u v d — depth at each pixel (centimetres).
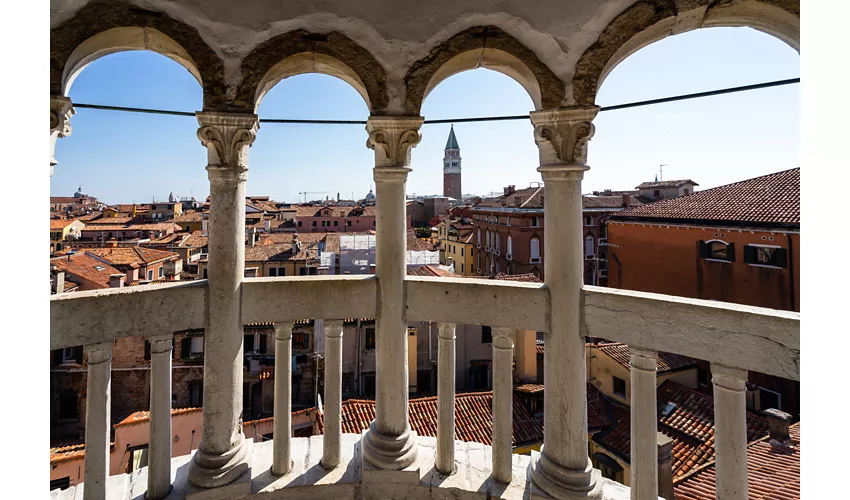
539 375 2089
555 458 338
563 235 338
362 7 355
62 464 1303
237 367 354
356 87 383
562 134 338
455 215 8138
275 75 379
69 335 299
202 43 337
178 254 3566
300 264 3206
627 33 334
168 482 340
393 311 365
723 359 289
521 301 346
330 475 364
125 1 325
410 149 367
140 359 2236
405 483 355
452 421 369
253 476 362
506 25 351
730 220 2273
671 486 1027
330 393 370
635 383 320
